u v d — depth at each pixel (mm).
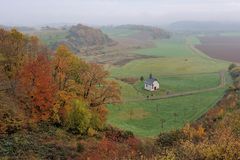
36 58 58594
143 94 124562
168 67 192125
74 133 51375
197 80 153625
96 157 42438
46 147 43156
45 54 66688
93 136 52375
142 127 88500
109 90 64688
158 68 189000
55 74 59000
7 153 38938
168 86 139375
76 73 62531
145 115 99125
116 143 51531
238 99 99250
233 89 120750
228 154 26125
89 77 63000
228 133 37500
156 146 50000
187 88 136375
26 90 51750
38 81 51812
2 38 61312
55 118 52344
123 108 104062
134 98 117938
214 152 26641
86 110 53344
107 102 68188
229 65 199750
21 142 42469
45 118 51594
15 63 57719
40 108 51719
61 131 50031
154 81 130875
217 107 100188
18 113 48531
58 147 43875
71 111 52406
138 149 48406
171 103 113375
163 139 53500
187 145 30297
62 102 54375
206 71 178500
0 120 45031
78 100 53688
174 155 29000
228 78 157500
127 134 59000
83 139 49750
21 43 62625
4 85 52906
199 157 27641
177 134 54031
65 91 57469
